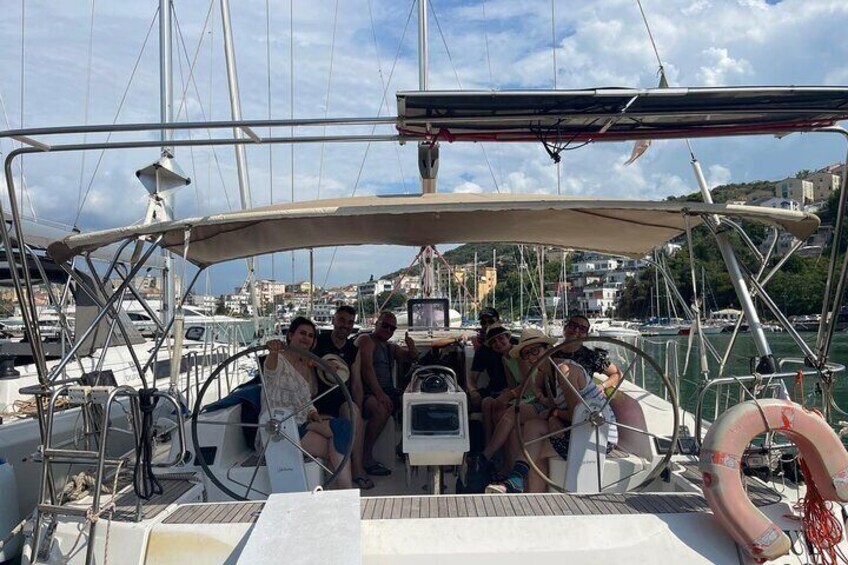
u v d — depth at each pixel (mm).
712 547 2299
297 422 3283
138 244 3449
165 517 2514
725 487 2271
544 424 3332
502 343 4312
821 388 2846
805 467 2408
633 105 2852
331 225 3936
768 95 2717
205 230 3658
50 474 2613
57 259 3293
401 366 5395
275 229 3881
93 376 3277
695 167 3926
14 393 5938
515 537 2283
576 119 2992
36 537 2479
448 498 2582
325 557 1986
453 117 2955
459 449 2902
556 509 2441
